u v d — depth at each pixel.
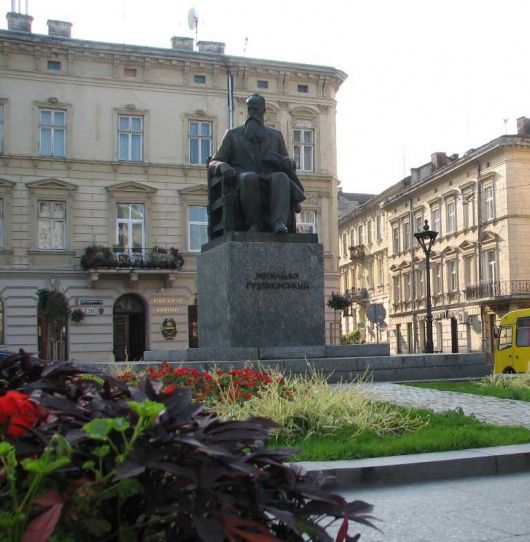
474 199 47.75
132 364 12.00
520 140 43.94
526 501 5.62
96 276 33.53
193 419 2.24
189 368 10.46
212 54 36.28
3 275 32.94
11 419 2.12
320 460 6.45
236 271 12.36
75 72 34.59
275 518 2.11
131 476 1.90
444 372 13.75
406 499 5.72
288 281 12.61
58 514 1.81
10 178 33.41
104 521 1.96
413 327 56.66
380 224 64.19
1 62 33.47
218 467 2.04
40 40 33.66
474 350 47.62
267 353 12.18
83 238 34.25
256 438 2.22
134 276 33.97
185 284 35.41
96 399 2.34
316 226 37.94
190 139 36.28
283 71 37.41
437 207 53.22
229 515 1.97
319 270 12.81
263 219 12.94
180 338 35.09
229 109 36.41
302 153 37.94
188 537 2.03
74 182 34.28
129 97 35.28
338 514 2.22
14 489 1.89
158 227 35.28
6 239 33.16
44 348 33.59
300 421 7.62
